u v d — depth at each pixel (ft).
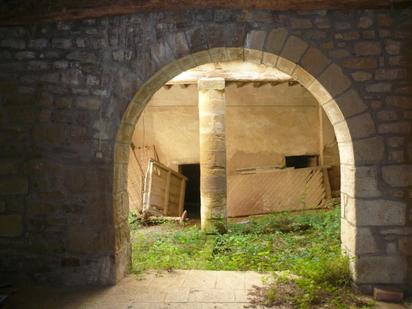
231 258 15.34
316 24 11.05
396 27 10.91
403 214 10.76
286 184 26.63
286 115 27.53
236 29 11.20
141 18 11.55
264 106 27.48
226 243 18.10
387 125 10.84
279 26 11.11
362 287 10.83
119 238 12.21
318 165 28.12
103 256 11.76
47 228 11.84
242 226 22.21
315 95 12.33
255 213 26.25
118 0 11.09
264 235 19.92
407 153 10.79
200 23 11.31
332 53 11.01
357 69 10.96
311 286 10.77
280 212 25.49
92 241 11.75
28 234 11.87
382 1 10.61
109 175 11.72
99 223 11.75
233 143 27.48
